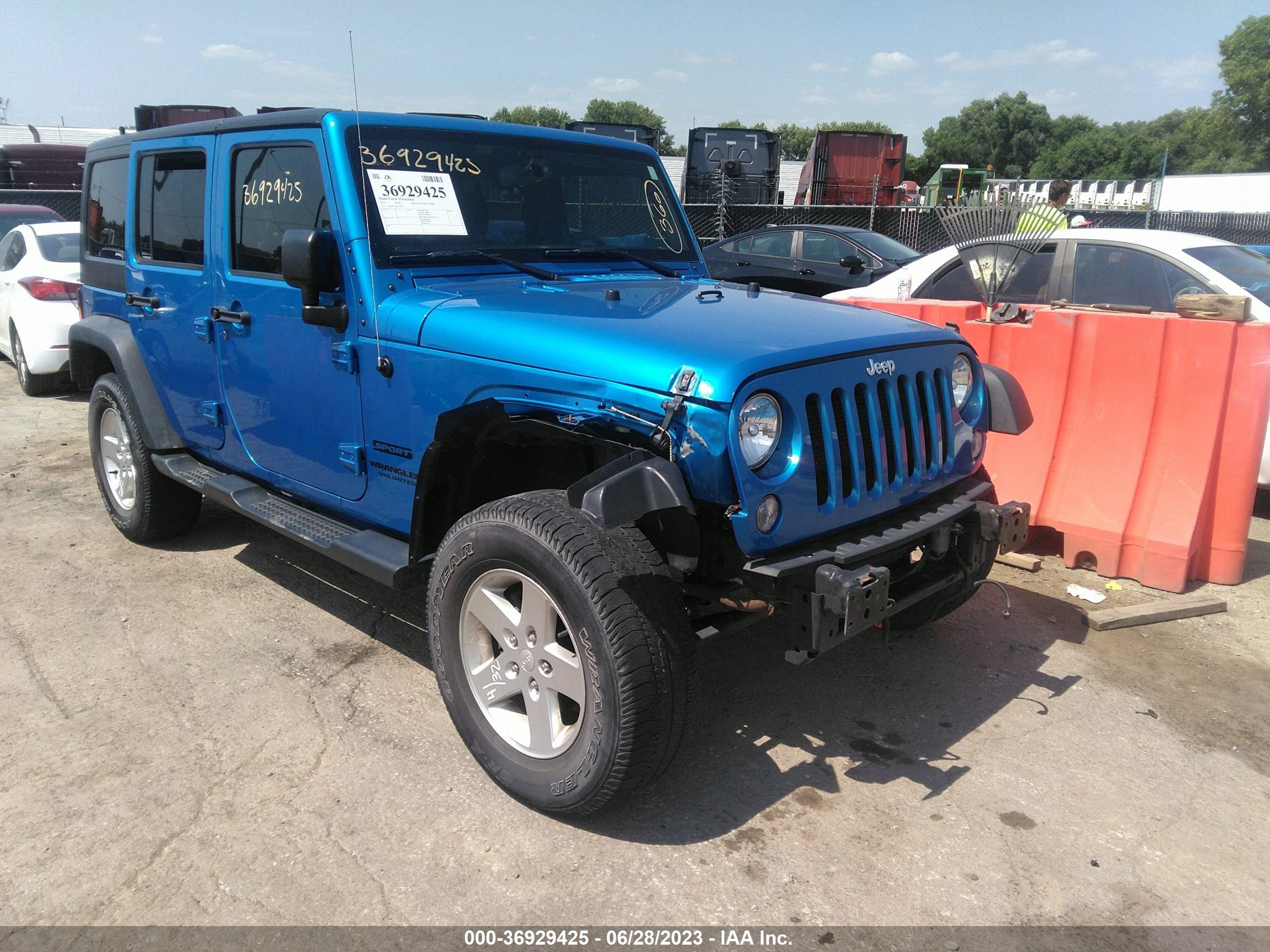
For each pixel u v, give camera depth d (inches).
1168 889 96.7
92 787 111.8
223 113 539.8
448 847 101.9
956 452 120.8
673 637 94.7
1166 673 143.8
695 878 97.4
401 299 121.0
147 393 176.6
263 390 145.0
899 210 586.9
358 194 122.8
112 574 178.2
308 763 117.4
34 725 125.4
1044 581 179.6
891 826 106.4
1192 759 120.9
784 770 117.5
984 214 198.2
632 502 89.0
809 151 757.9
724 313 114.3
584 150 151.3
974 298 249.6
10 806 108.2
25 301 330.3
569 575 94.0
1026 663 146.6
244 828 104.7
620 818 107.3
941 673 143.1
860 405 105.7
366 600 167.9
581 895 94.7
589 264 145.3
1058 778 116.3
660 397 93.5
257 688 136.0
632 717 92.9
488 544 102.3
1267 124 2466.8
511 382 106.0
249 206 141.0
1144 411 174.4
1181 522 171.9
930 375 115.6
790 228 426.9
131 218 175.2
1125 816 108.9
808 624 96.1
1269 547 200.2
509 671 107.3
